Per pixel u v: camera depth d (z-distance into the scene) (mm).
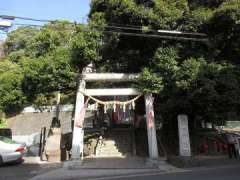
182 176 16938
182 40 25047
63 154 25688
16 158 23031
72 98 32188
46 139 26266
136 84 25047
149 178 16688
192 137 28609
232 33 25391
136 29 23609
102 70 29094
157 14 23812
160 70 24625
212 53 25938
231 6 23672
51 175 18906
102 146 28609
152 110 24812
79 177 18203
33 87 24219
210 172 18141
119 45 26797
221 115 25719
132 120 35531
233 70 24203
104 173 19250
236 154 25688
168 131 29109
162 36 23469
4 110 26516
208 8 25531
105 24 24125
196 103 23781
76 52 23641
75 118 24484
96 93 24938
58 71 23562
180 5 24688
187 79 23141
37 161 24734
